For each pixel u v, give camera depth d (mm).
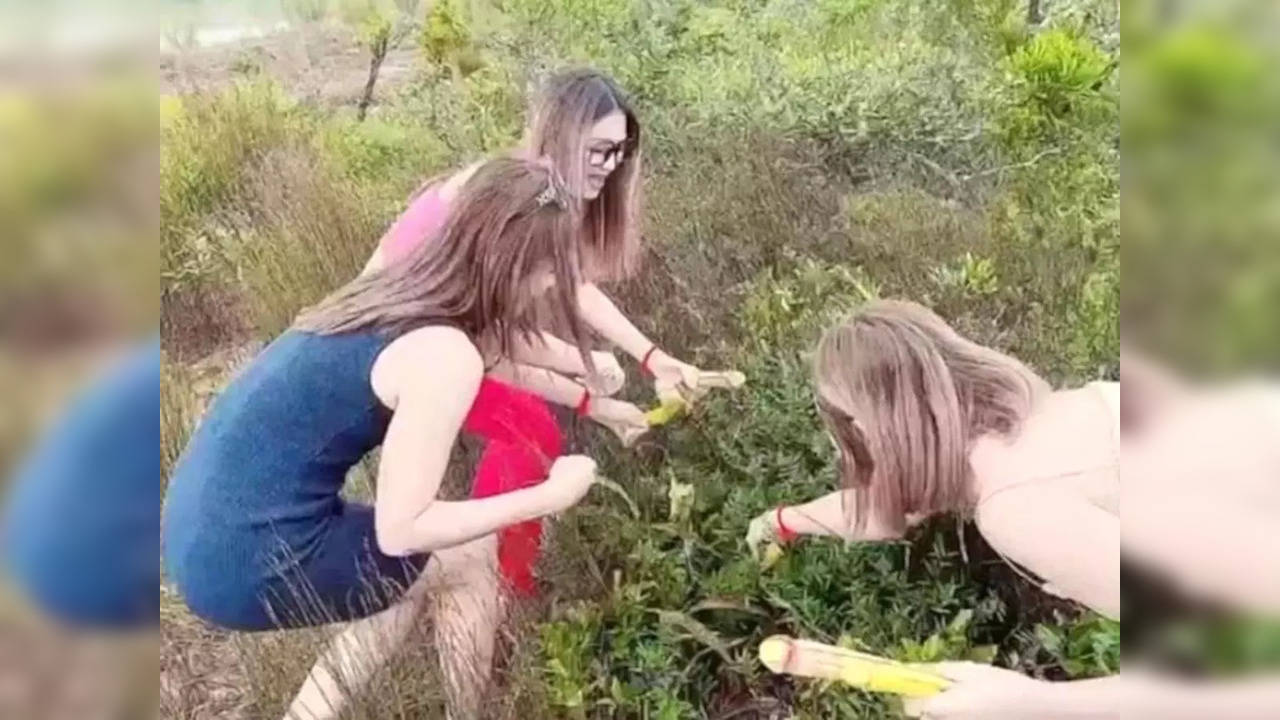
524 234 1721
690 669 1757
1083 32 2109
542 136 1909
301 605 1699
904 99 2193
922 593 1746
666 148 2211
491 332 1716
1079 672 1604
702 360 2086
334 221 2172
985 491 1571
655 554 1851
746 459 1972
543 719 1700
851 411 1686
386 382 1637
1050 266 1983
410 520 1630
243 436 1663
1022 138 2096
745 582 1809
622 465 1999
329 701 1687
